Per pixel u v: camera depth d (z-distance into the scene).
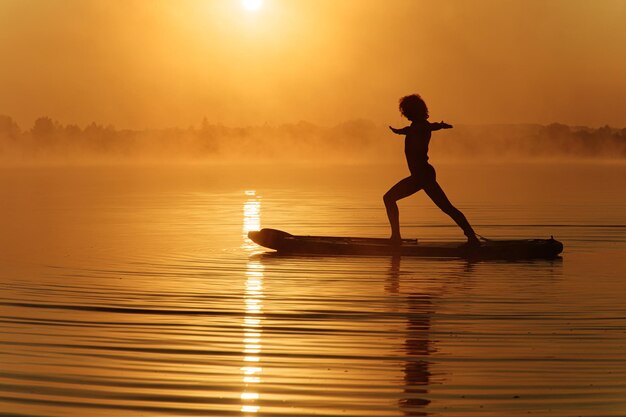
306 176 110.94
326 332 19.88
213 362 17.53
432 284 25.78
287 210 52.75
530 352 18.23
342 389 15.98
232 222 45.16
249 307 22.44
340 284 25.80
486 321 20.97
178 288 25.06
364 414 14.81
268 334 19.67
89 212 52.09
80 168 157.62
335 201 60.56
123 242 36.16
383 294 24.19
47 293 24.25
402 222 44.66
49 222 45.50
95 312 21.83
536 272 27.97
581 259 30.98
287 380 16.44
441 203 31.73
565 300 23.36
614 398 15.50
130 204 58.94
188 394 15.72
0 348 18.44
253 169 145.88
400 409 15.02
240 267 29.08
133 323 20.64
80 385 16.16
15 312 21.78
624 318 21.23
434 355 18.03
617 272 27.97
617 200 59.72
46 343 18.84
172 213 51.09
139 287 25.17
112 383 16.25
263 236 32.69
